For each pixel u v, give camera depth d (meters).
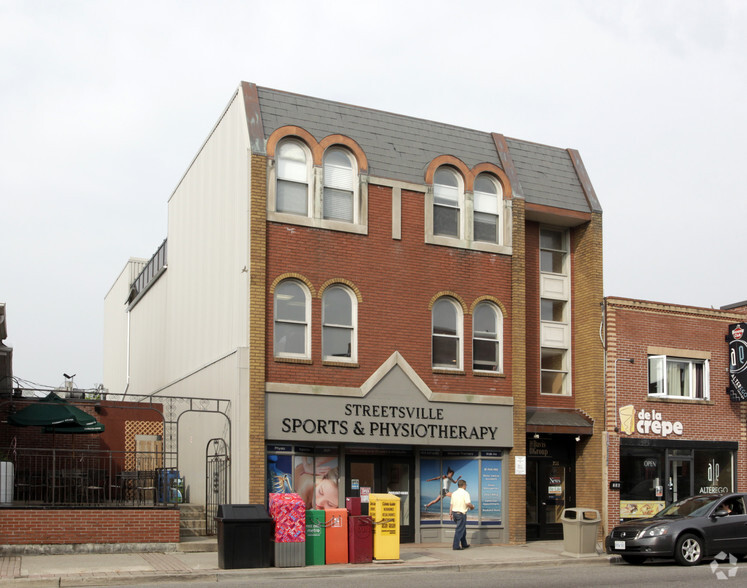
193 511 22.36
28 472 22.52
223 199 23.56
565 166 26.83
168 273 30.47
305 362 21.41
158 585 15.35
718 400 27.14
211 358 23.80
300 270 21.67
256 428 20.50
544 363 25.92
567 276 26.59
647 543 19.02
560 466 25.67
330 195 22.52
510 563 19.14
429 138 24.33
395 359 22.45
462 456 23.53
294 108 22.53
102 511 18.89
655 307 26.30
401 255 23.05
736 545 19.50
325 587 14.94
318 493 21.45
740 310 28.44
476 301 23.97
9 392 25.30
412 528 22.78
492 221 24.78
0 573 15.64
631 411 25.06
